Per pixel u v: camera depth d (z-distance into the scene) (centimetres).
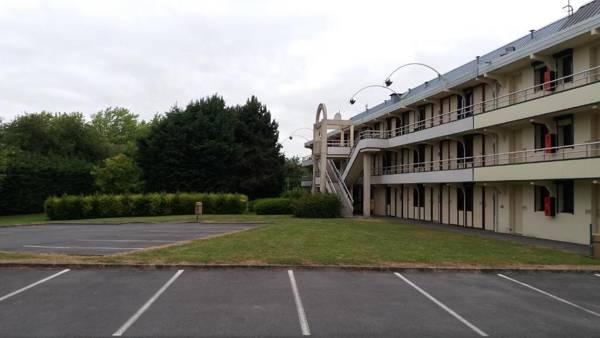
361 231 2136
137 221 3022
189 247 1470
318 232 2025
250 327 717
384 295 934
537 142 2150
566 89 1780
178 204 3872
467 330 727
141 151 5059
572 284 1080
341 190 3609
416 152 3512
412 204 3569
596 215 1806
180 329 702
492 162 2497
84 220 3253
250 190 5353
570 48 1889
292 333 694
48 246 1605
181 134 5006
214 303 848
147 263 1162
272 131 5816
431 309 842
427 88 3722
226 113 5466
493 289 1014
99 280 1020
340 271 1159
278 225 2441
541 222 2112
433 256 1362
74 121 6088
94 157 6012
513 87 2305
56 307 812
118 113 8262
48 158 5000
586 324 771
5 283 988
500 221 2423
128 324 722
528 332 723
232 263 1180
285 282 1026
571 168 1750
